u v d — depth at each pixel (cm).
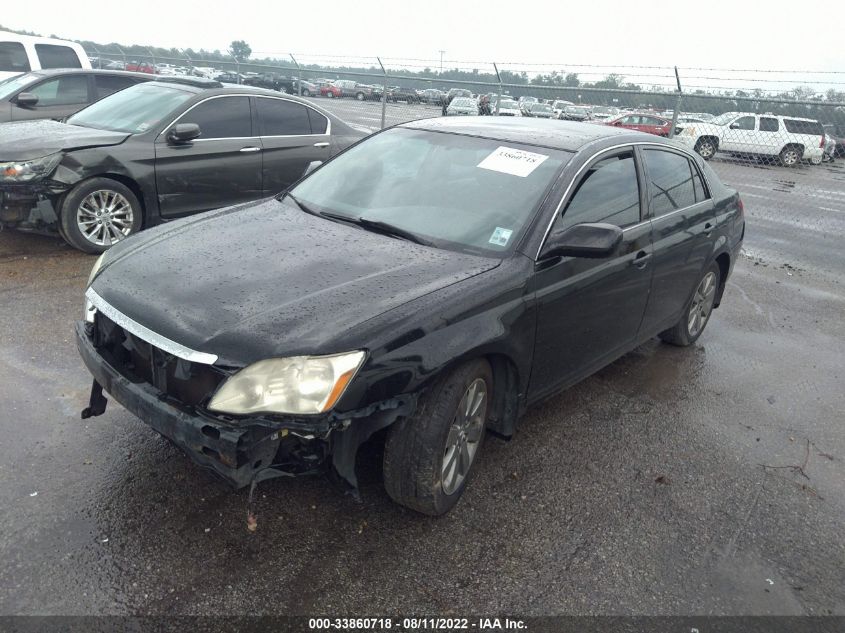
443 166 382
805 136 1088
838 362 540
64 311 493
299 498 306
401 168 392
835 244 975
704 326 547
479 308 289
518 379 323
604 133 416
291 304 265
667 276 438
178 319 260
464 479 310
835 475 376
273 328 250
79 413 360
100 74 956
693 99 1041
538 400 353
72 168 591
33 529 272
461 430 297
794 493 354
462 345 276
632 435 396
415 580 266
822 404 463
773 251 913
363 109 1465
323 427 242
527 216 336
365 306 266
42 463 314
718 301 559
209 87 710
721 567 292
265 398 239
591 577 278
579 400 435
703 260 488
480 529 300
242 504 298
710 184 510
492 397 329
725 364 518
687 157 486
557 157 367
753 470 372
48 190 582
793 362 532
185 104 674
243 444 239
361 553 277
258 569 263
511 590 267
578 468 356
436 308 274
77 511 285
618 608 263
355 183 392
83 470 312
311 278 286
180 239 329
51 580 248
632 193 402
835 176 1067
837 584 289
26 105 879
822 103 931
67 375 400
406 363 259
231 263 298
